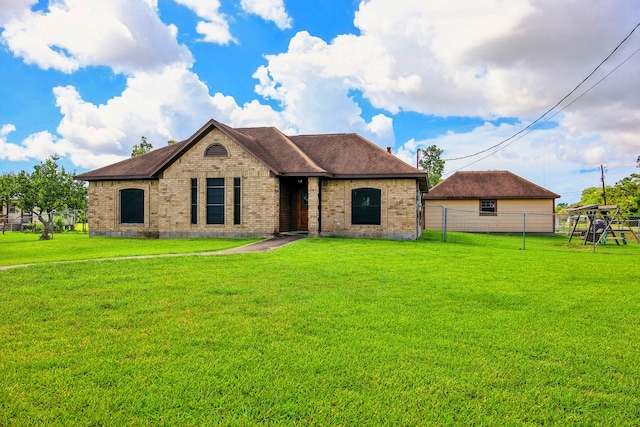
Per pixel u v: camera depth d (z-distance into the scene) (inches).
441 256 549.0
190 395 156.5
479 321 249.3
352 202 851.4
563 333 228.7
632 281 384.8
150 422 140.0
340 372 176.6
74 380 168.7
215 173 825.5
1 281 356.2
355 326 238.1
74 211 1588.3
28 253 618.5
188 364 183.5
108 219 924.6
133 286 337.7
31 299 296.0
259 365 182.5
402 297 308.8
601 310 278.2
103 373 174.1
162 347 203.8
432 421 140.8
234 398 154.9
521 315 263.6
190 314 260.1
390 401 153.3
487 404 151.8
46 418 141.1
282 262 468.8
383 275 395.9
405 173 812.0
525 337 221.6
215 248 627.5
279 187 840.3
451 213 1273.4
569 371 180.1
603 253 669.3
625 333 230.1
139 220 914.7
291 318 251.8
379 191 842.2
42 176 1026.1
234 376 172.2
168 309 271.6
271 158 856.3
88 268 421.4
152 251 592.7
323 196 858.1
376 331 229.0
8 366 181.6
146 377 170.9
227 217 820.6
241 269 421.1
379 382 167.9
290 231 917.2
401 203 829.2
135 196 918.4
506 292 329.1
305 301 293.7
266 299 298.0
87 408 147.4
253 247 635.5
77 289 327.9
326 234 855.1
